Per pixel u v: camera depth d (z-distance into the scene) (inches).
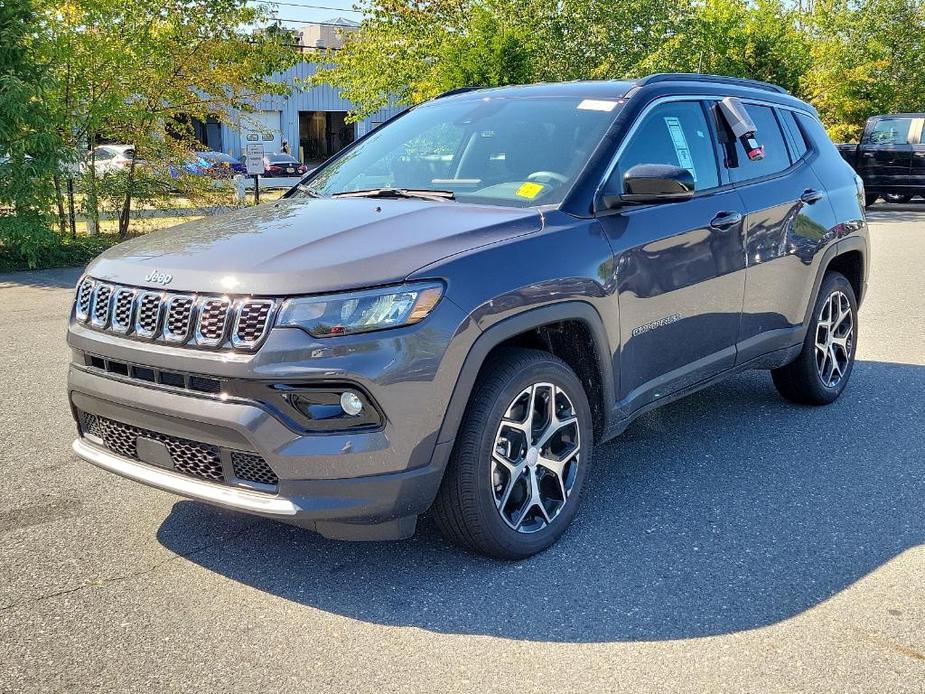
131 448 131.6
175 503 156.8
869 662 107.7
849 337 220.2
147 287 124.5
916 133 761.0
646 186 141.6
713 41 804.6
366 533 120.9
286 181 1125.1
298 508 115.1
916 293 368.8
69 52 489.1
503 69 615.5
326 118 1582.2
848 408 213.9
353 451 114.7
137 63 533.6
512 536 131.7
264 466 117.3
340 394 114.4
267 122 1503.4
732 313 175.3
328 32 1712.6
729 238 170.9
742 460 178.9
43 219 464.1
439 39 661.9
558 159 153.4
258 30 593.3
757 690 102.2
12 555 136.3
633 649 111.0
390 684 103.7
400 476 117.4
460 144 167.6
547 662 108.1
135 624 116.8
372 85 719.1
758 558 135.8
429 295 117.8
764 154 192.9
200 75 561.3
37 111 460.8
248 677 105.1
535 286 128.9
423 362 116.6
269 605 122.1
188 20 557.3
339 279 115.4
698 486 165.0
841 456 181.0
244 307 115.9
